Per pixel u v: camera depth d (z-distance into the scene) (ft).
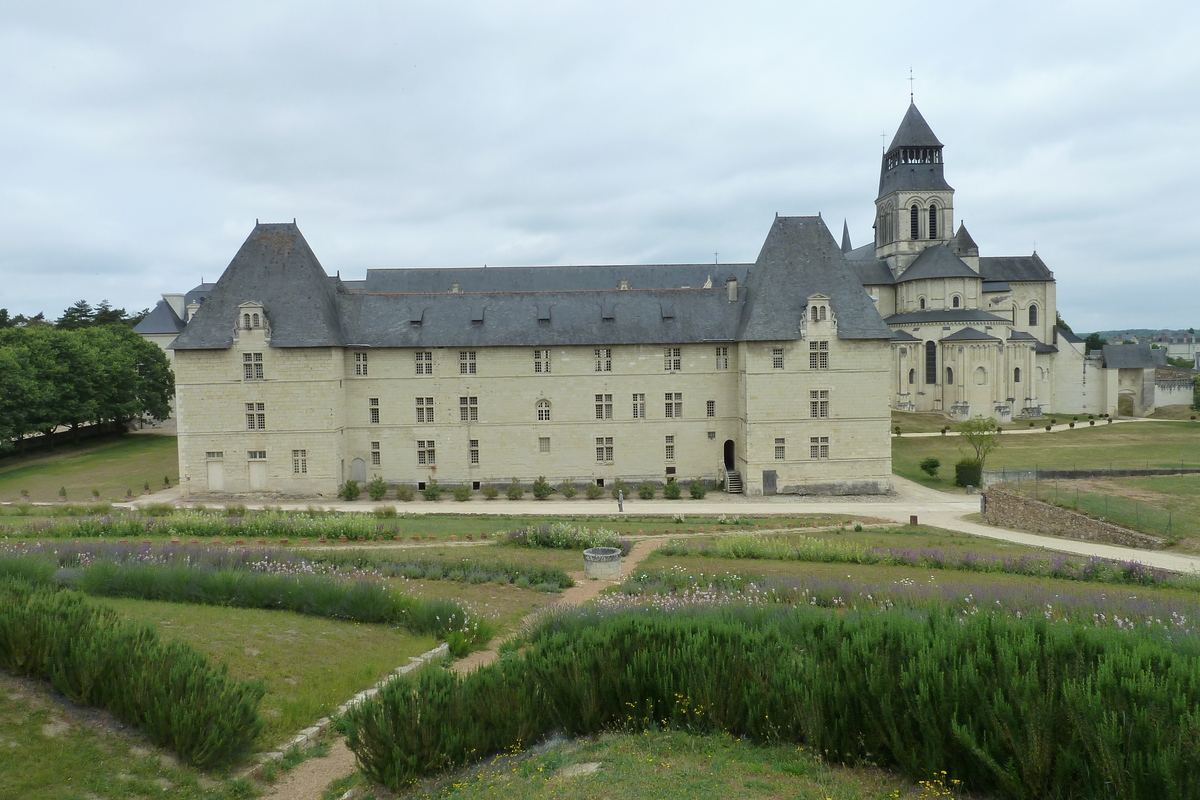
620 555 107.24
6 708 44.91
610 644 53.47
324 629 71.82
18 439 264.52
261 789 44.34
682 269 294.25
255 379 189.88
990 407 329.31
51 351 265.13
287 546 120.98
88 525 126.93
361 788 43.55
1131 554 127.65
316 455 191.21
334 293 209.15
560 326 204.74
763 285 201.67
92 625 50.72
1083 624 51.93
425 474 202.08
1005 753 38.42
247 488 191.42
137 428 342.23
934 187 374.02
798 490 197.88
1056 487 169.68
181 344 187.83
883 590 88.12
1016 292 389.60
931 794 38.50
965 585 93.25
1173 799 33.24
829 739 43.09
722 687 48.32
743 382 199.93
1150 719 36.73
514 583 100.94
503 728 47.78
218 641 62.59
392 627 76.69
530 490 202.59
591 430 203.62
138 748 44.50
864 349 197.06
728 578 100.01
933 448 267.80
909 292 360.28
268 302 193.36
